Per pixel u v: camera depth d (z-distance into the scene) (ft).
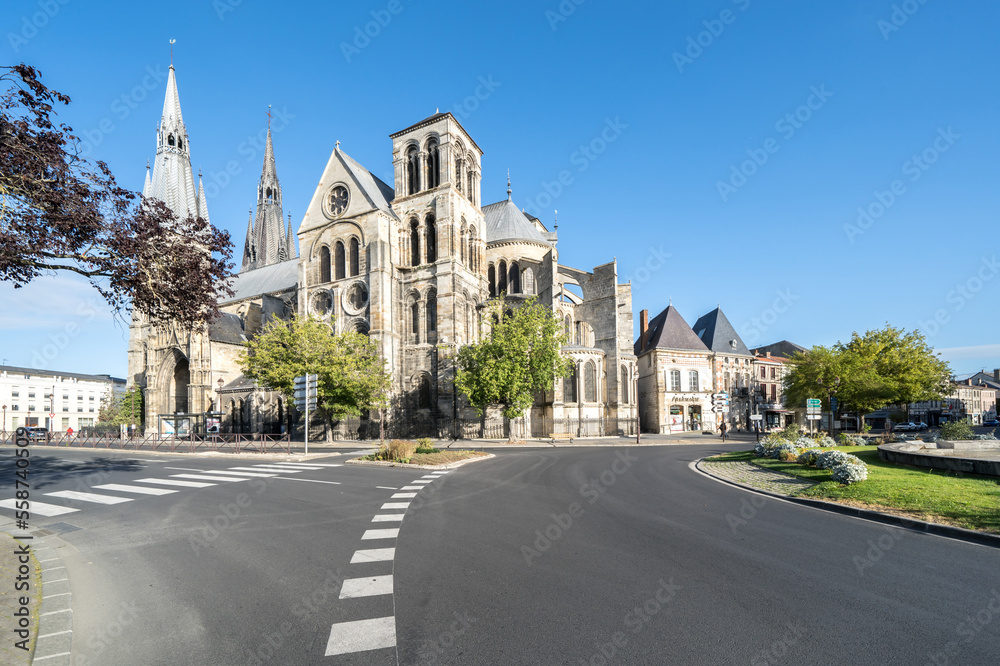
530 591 20.84
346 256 152.76
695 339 189.26
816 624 17.72
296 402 90.53
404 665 15.14
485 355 119.24
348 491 46.06
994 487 40.01
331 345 122.01
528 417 135.44
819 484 44.80
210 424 161.07
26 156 28.22
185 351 168.55
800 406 159.43
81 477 56.13
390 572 23.36
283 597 20.59
